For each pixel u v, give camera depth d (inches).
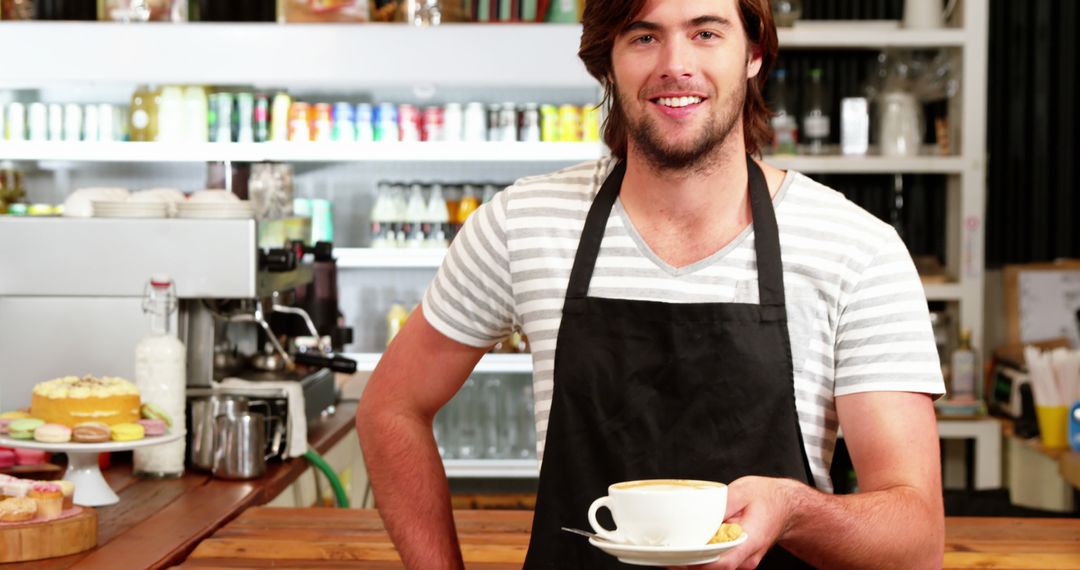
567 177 64.3
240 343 135.1
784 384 58.7
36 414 101.3
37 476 107.2
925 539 54.8
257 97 184.2
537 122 183.3
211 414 111.4
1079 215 213.2
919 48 201.9
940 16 199.8
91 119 183.3
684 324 59.2
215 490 105.0
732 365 58.8
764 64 64.4
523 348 183.2
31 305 119.7
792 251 59.1
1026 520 96.7
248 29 175.5
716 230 60.2
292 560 82.4
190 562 81.7
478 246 64.5
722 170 59.4
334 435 136.1
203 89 181.9
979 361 196.7
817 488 59.5
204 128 181.8
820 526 52.4
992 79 212.2
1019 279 209.2
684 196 59.6
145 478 110.3
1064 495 178.5
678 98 57.4
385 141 182.7
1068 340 207.9
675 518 46.5
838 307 58.5
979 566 82.0
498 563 82.4
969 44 196.7
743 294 59.6
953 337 203.0
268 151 180.5
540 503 61.1
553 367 61.8
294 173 198.8
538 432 63.4
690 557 45.9
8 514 81.8
